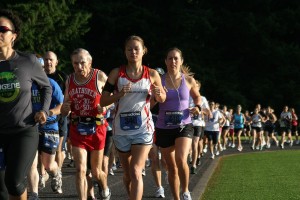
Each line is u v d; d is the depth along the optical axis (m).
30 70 7.07
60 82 12.48
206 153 28.17
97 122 9.69
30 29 41.75
